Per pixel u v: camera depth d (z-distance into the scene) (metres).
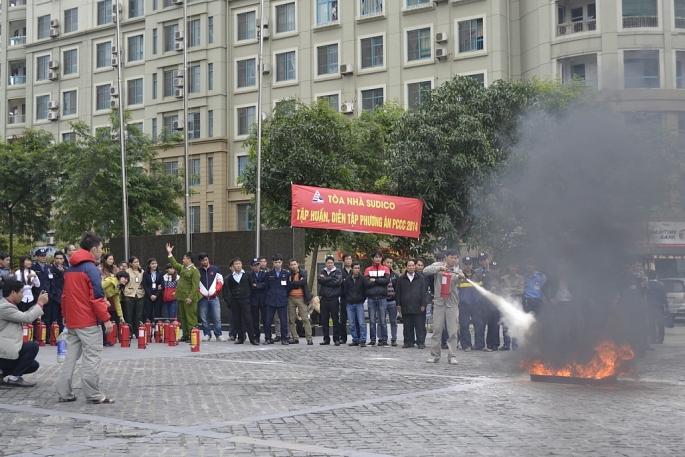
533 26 39.16
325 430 7.57
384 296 17.62
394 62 43.31
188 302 18.50
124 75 51.84
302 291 18.23
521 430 7.55
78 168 34.31
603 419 8.12
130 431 7.53
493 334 16.62
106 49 52.94
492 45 40.38
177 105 49.22
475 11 40.97
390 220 22.64
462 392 10.04
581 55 36.72
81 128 35.12
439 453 6.57
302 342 18.84
